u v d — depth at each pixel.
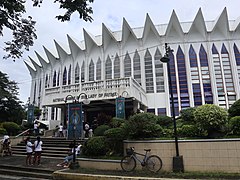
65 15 8.43
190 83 24.27
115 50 27.80
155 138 8.96
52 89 19.81
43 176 8.56
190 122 11.79
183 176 7.03
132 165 8.39
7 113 25.59
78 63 30.09
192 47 25.78
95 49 29.27
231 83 23.91
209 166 7.62
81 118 14.91
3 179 8.29
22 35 10.60
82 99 17.58
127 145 9.12
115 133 9.80
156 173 7.63
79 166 9.44
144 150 8.31
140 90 20.34
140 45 26.67
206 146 7.81
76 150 10.70
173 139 8.57
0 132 18.27
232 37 25.47
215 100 23.17
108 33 27.56
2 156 13.29
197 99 23.86
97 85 17.45
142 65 25.78
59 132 18.95
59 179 8.09
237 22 27.19
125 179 7.04
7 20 9.62
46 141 15.39
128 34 27.50
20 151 14.51
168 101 23.88
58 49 31.75
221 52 25.06
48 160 11.57
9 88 26.52
